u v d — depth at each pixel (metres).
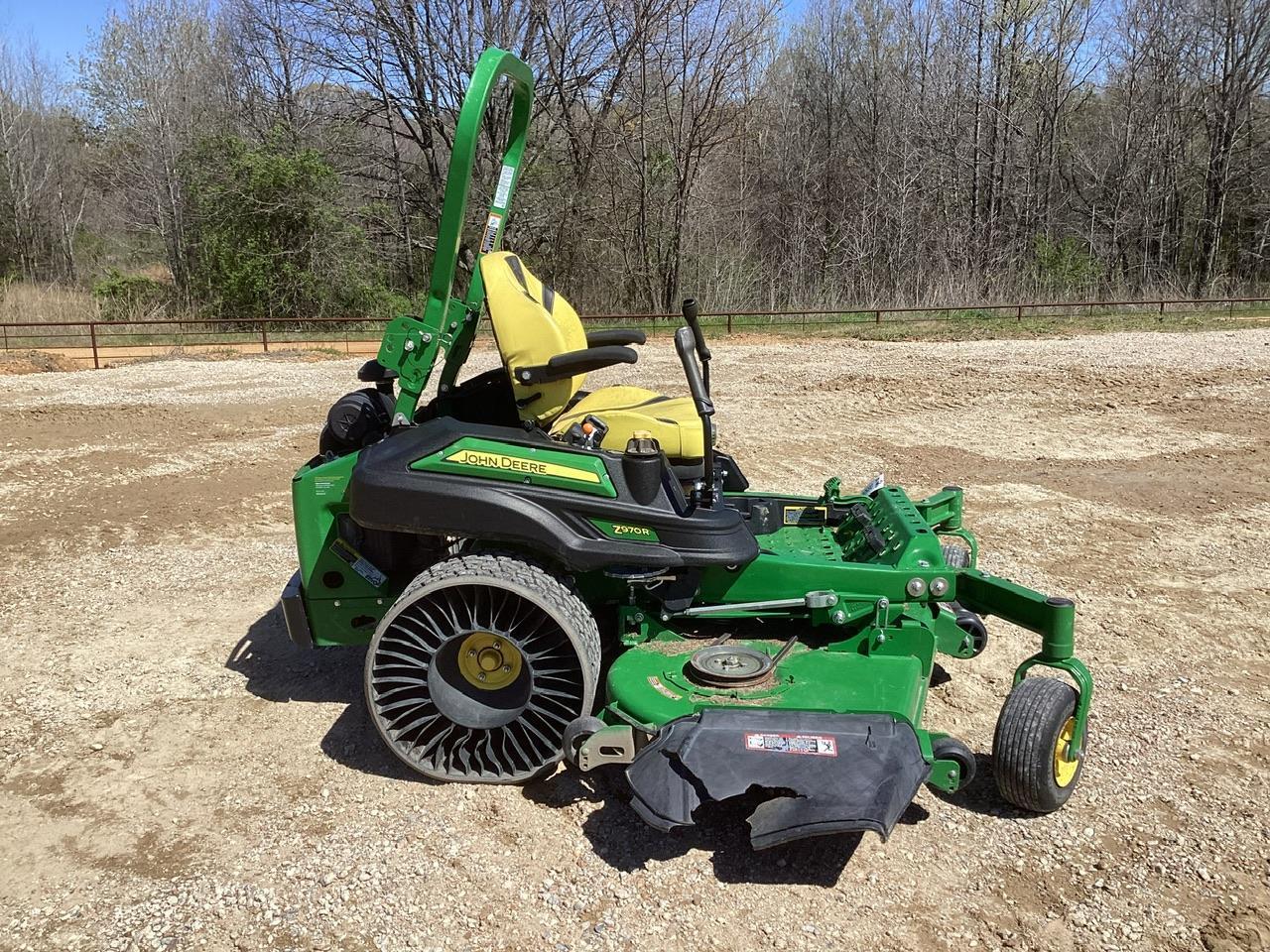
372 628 4.04
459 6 29.00
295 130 31.75
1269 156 33.72
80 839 3.33
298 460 9.32
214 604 5.52
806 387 13.45
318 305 28.67
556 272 30.97
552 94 29.89
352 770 3.74
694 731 2.97
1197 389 12.49
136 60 35.97
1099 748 3.86
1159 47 32.94
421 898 2.99
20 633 5.12
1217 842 3.24
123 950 2.79
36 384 15.19
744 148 36.19
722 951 2.76
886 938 2.81
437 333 3.74
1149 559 6.12
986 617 5.29
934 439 9.93
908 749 2.94
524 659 3.41
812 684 3.28
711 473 3.54
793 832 2.79
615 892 3.01
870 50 37.38
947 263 31.67
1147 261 33.38
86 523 7.23
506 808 3.45
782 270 34.22
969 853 3.20
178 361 18.91
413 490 3.38
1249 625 5.08
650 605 3.77
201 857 3.21
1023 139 35.34
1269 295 31.47
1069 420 10.84
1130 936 2.81
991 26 33.91
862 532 4.28
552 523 3.36
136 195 37.91
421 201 32.69
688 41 29.55
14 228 40.34
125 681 4.52
